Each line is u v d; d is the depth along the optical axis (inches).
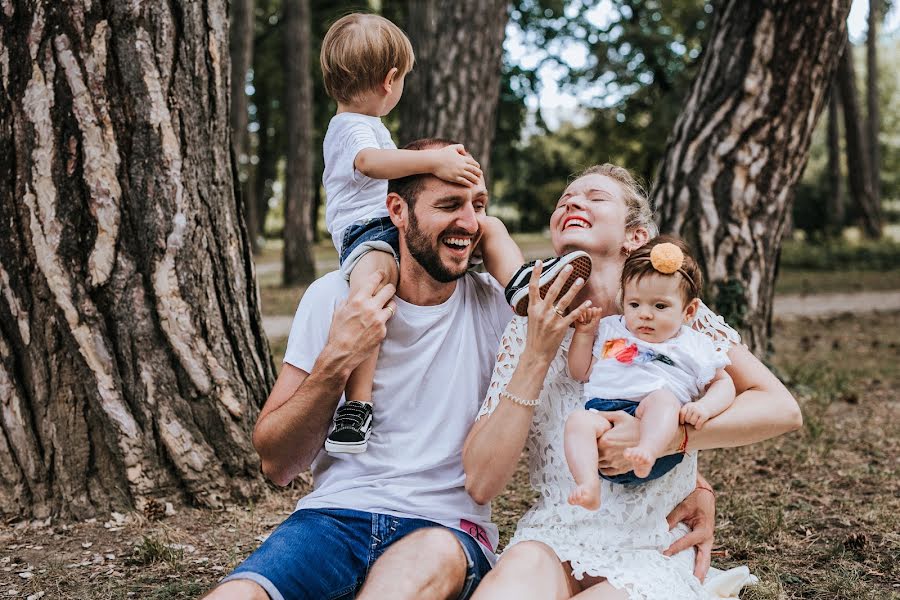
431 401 101.7
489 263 109.7
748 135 260.7
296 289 725.9
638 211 104.9
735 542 150.8
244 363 173.5
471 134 372.5
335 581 93.4
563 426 99.7
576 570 92.3
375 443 101.2
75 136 157.1
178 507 163.8
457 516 99.0
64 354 159.6
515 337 101.1
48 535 153.1
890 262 900.6
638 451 88.0
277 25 1034.1
